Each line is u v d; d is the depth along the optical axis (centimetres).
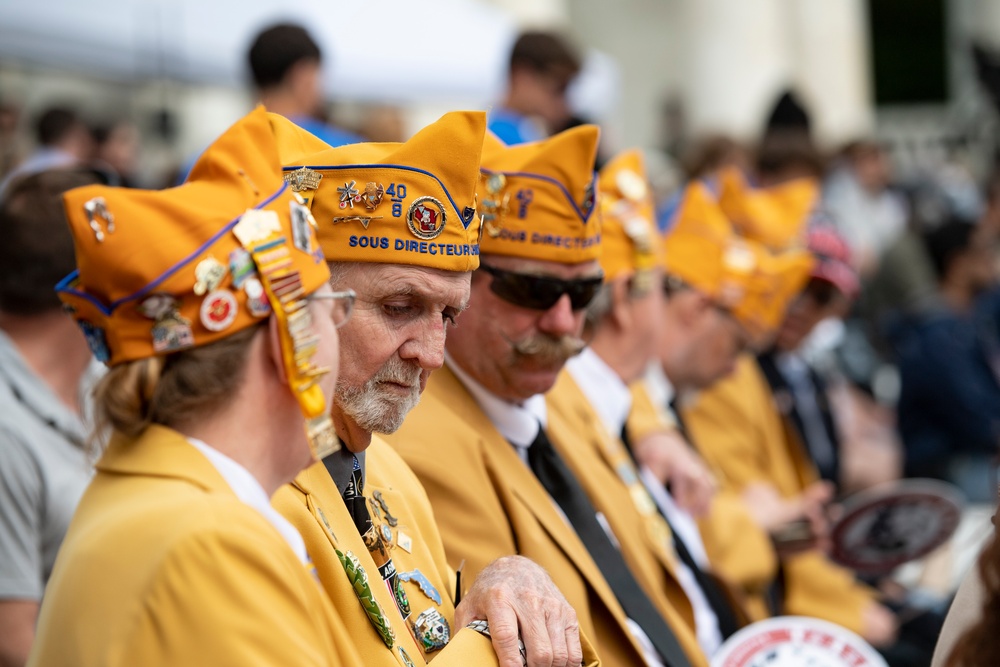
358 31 1448
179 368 332
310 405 338
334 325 357
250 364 337
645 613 607
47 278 591
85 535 326
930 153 3494
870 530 860
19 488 562
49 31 1194
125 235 326
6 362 581
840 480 1145
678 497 779
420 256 428
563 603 438
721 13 2955
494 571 445
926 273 1886
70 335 607
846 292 1075
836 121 3575
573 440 669
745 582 845
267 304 336
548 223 571
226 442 338
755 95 2969
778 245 1029
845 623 903
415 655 417
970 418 1391
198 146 1559
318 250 354
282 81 1000
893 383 1794
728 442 1003
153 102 1553
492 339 577
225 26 1334
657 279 754
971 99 3238
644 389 827
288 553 335
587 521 609
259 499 339
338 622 356
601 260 739
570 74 1125
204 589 310
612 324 750
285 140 457
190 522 315
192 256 328
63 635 315
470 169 438
